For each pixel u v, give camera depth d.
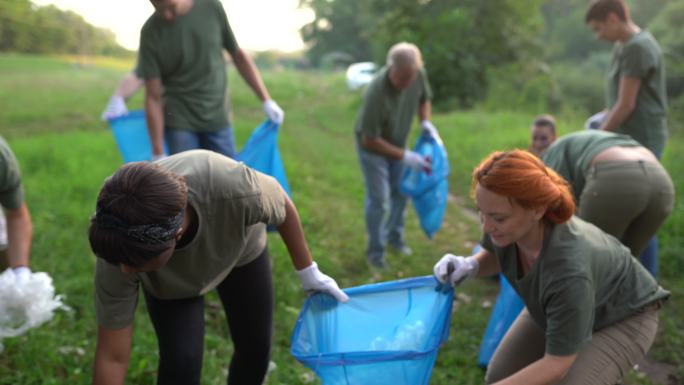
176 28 4.23
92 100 18.67
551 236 2.15
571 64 26.16
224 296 2.61
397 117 4.95
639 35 4.35
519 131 11.09
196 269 2.20
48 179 7.58
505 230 2.07
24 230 2.92
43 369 3.18
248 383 2.79
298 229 2.43
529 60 20.94
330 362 2.22
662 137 4.54
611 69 4.64
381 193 5.01
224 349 3.61
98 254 1.78
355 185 8.17
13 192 2.77
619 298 2.32
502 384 2.12
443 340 2.42
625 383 3.38
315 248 5.36
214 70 4.43
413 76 4.72
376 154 4.97
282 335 3.82
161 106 4.39
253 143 4.41
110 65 37.06
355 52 57.62
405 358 2.22
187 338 2.35
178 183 1.79
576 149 3.34
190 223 2.03
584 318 2.09
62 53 38.03
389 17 21.06
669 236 5.20
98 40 40.75
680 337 3.82
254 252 2.52
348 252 5.42
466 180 8.33
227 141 4.62
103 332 2.19
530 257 2.24
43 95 19.48
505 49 20.61
